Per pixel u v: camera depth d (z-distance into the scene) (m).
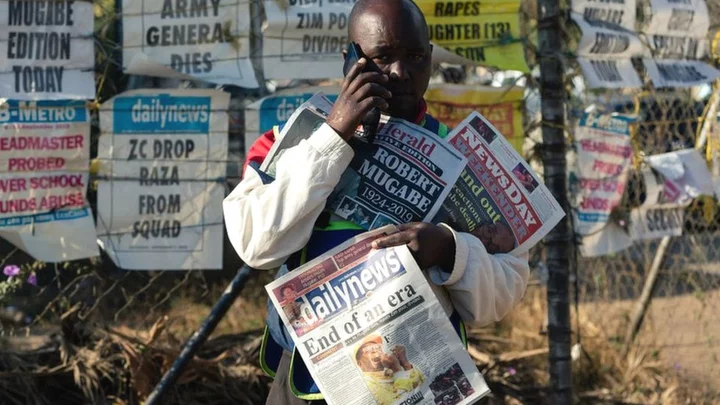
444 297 2.04
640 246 5.14
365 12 2.02
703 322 4.95
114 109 3.32
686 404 4.21
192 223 3.39
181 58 3.35
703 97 4.46
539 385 4.06
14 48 3.17
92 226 3.31
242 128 3.51
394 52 2.00
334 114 1.90
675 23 4.04
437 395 1.91
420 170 2.01
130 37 3.31
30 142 3.21
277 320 2.14
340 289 1.93
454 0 3.54
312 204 1.88
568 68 3.80
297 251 2.05
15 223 3.21
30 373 3.52
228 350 3.87
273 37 3.41
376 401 1.90
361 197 2.00
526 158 3.77
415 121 2.11
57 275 3.63
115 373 3.61
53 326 3.69
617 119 3.94
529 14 3.67
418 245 1.92
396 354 1.91
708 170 4.27
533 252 4.12
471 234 2.01
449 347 1.92
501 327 4.56
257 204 1.91
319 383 1.92
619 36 3.79
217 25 3.37
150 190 3.36
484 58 3.57
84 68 3.26
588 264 4.97
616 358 4.42
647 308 4.57
